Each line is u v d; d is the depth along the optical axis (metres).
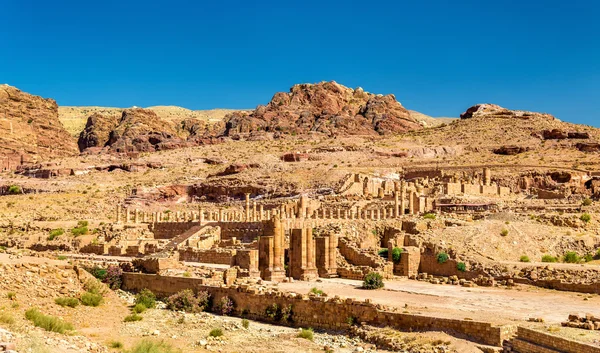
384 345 47.81
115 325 55.34
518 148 187.25
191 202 168.25
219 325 56.59
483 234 79.62
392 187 137.62
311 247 73.06
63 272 61.56
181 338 52.31
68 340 45.38
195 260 79.44
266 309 58.91
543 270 66.88
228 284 64.12
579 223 87.00
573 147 184.12
